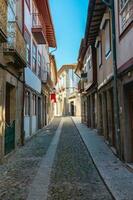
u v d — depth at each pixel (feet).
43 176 25.71
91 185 22.72
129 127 29.91
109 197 19.61
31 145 47.32
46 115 99.35
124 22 29.27
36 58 69.21
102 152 37.93
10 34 36.01
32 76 60.85
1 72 33.01
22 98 47.42
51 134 66.85
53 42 105.91
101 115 57.31
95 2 37.52
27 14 55.01
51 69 126.11
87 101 85.71
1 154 32.19
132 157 29.53
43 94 88.38
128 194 19.54
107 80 40.81
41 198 19.48
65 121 121.80
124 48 29.01
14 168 29.25
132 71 26.37
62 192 20.83
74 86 164.76
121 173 25.73
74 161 32.83
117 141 32.81
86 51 75.66
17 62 38.96
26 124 53.01
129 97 30.01
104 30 44.37
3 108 33.68
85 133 65.82
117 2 31.91
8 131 36.96
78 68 106.22
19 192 20.98
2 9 30.42
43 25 81.87
